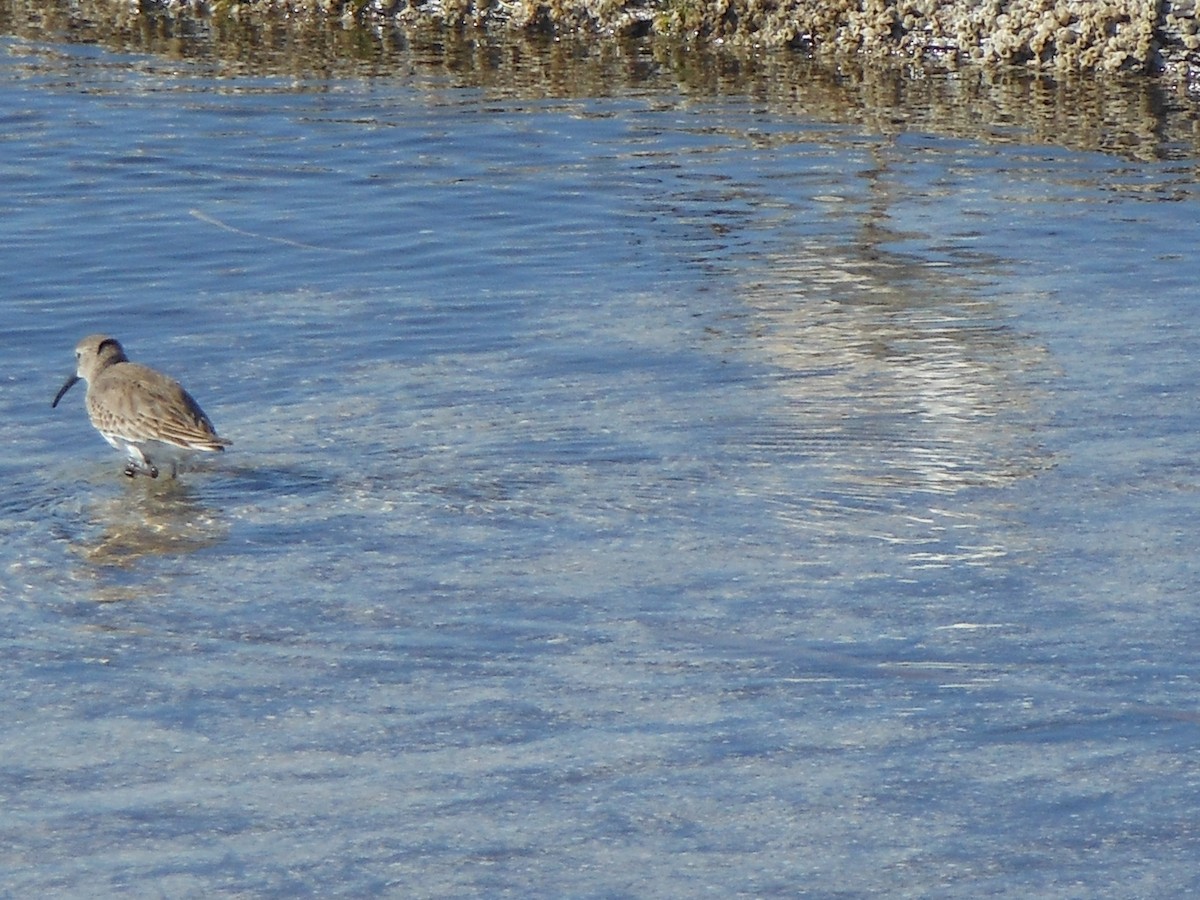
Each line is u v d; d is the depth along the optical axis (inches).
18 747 1203.9
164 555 1529.3
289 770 1171.9
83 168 3053.6
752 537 1545.3
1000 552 1504.7
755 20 3986.2
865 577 1460.4
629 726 1222.9
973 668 1299.2
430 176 2992.1
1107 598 1412.4
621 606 1414.9
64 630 1387.8
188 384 1980.8
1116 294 2283.5
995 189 2851.9
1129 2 3705.7
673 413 1857.8
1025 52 3740.2
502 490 1659.7
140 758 1189.7
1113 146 3117.6
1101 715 1225.4
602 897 1024.9
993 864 1050.7
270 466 1731.1
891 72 3713.1
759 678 1290.6
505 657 1332.4
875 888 1029.2
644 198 2834.6
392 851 1074.1
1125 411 1843.0
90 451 1801.2
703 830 1091.9
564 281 2391.7
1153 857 1055.0
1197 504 1600.6
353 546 1542.8
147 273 2453.2
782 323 2180.1
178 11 4404.5
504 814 1114.1
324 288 2372.0
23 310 2285.9
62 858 1069.8
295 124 3353.8
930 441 1766.7
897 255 2486.5
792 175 2957.7
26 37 4133.9
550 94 3577.8
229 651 1349.7
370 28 4205.2
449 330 2174.0
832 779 1147.3
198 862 1064.2
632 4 4138.8
